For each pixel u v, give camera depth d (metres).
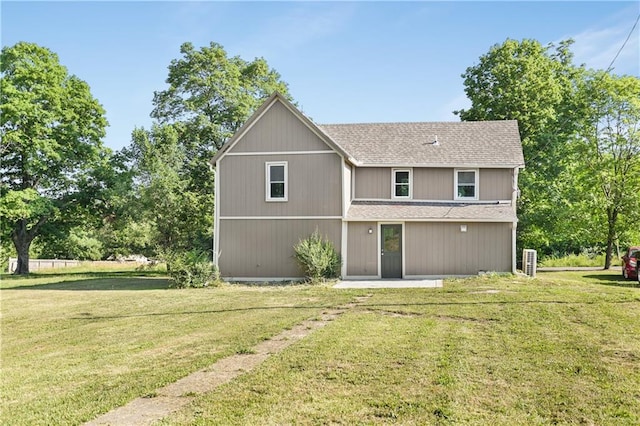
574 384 6.85
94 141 37.09
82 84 36.53
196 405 6.38
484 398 6.37
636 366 7.67
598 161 33.81
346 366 7.87
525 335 9.90
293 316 12.97
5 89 32.03
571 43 37.84
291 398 6.51
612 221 33.22
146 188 33.47
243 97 35.88
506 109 34.38
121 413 6.29
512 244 22.11
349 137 25.91
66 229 38.25
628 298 14.50
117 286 23.20
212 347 9.73
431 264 22.48
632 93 33.09
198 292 19.36
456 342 9.38
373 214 22.58
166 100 36.38
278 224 22.70
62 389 7.48
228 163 23.11
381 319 12.00
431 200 23.69
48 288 23.16
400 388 6.78
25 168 33.78
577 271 30.58
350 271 22.61
